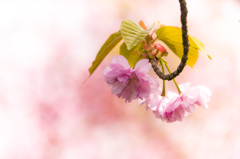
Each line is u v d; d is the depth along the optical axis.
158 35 0.87
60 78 1.51
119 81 0.84
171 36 0.86
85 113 1.50
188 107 0.87
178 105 0.87
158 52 0.87
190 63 0.88
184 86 0.88
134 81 0.84
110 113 1.52
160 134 1.54
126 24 0.84
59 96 1.50
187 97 0.87
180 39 0.86
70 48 1.56
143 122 1.54
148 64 0.84
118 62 0.84
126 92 0.85
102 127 1.51
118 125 1.52
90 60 1.56
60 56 1.55
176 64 1.45
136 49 0.88
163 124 1.55
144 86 0.84
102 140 1.48
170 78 0.84
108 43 0.87
